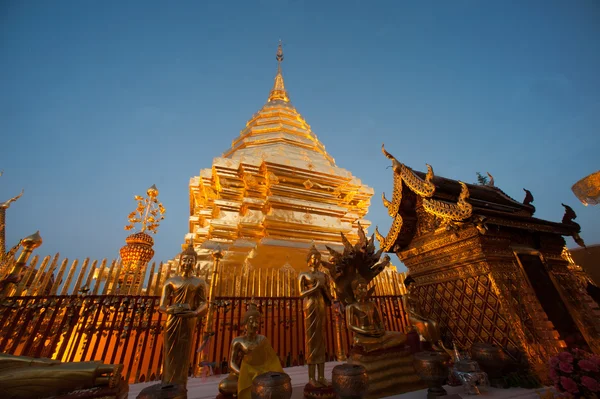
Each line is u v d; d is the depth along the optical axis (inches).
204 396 184.1
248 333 175.0
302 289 190.2
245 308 297.4
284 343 284.5
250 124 876.0
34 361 133.2
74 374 131.1
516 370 176.7
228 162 575.5
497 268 207.2
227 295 312.2
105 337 254.5
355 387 138.6
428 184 231.1
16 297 229.8
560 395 153.1
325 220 558.6
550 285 220.7
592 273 451.5
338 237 544.7
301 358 284.4
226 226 510.3
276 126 805.9
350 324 195.8
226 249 460.8
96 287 269.3
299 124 862.5
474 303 214.4
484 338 204.7
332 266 203.9
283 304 302.4
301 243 481.4
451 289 235.8
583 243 254.4
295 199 560.7
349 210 676.1
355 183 695.1
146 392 119.9
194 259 205.6
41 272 256.8
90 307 249.4
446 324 235.8
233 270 392.8
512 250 219.8
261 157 600.4
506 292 199.5
